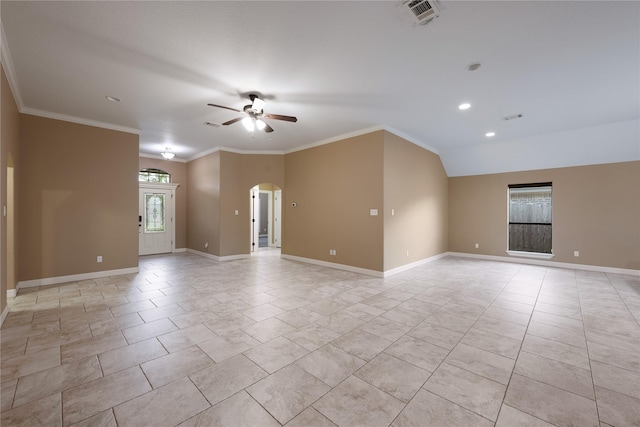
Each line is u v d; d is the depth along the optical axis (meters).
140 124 5.07
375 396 1.89
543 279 5.05
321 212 6.18
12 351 2.43
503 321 3.15
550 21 2.38
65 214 4.63
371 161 5.25
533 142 5.93
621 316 3.31
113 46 2.74
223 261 6.78
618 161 5.53
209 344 2.58
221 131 5.51
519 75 3.29
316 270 5.71
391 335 2.79
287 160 7.07
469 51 2.83
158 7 2.22
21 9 2.22
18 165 4.07
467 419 1.68
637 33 2.52
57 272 4.58
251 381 2.04
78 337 2.70
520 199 6.84
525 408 1.78
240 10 2.26
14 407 1.75
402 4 2.20
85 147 4.80
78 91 3.71
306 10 2.26
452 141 6.23
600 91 3.70
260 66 3.10
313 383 2.02
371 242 5.27
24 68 3.13
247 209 7.30
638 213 5.38
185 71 3.20
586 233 5.88
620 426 1.63
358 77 3.34
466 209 7.49
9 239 3.83
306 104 4.14
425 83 3.49
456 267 6.09
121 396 1.86
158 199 7.95
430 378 2.09
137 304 3.64
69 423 1.63
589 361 2.33
